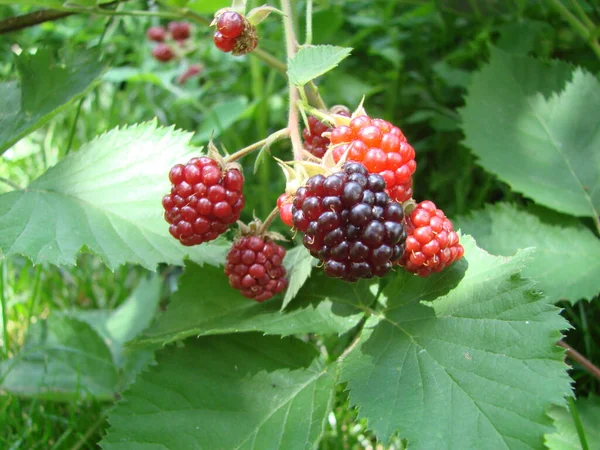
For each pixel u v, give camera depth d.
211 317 0.16
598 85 0.21
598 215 0.19
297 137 0.15
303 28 0.28
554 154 0.20
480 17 0.30
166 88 0.33
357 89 0.30
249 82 0.34
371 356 0.15
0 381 0.19
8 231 0.16
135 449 0.14
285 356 0.16
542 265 0.19
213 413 0.15
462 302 0.15
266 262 0.15
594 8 0.27
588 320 0.20
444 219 0.14
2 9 0.39
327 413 0.14
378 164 0.13
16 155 0.30
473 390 0.13
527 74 0.22
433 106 0.29
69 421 0.19
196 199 0.14
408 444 0.13
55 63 0.19
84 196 0.17
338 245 0.12
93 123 0.33
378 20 0.32
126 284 0.26
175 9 0.21
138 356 0.21
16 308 0.23
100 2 0.20
